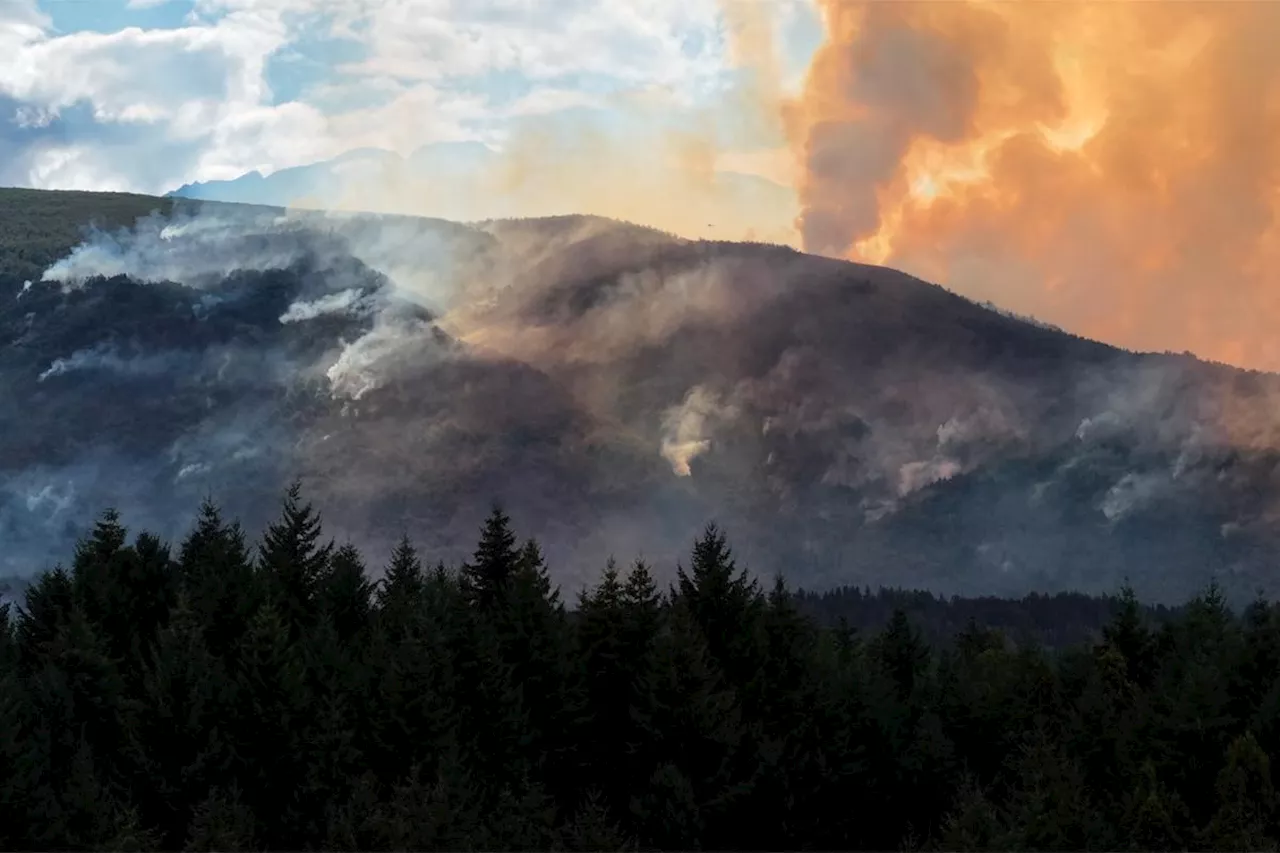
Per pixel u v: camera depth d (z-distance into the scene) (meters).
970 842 56.88
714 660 77.69
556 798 71.50
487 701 67.88
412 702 64.38
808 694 73.25
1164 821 58.41
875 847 72.69
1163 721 72.75
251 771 63.28
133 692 75.88
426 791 54.59
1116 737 73.75
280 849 60.84
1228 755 66.31
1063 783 58.97
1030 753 65.12
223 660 75.38
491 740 67.12
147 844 54.78
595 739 73.62
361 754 62.75
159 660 67.75
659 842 62.69
